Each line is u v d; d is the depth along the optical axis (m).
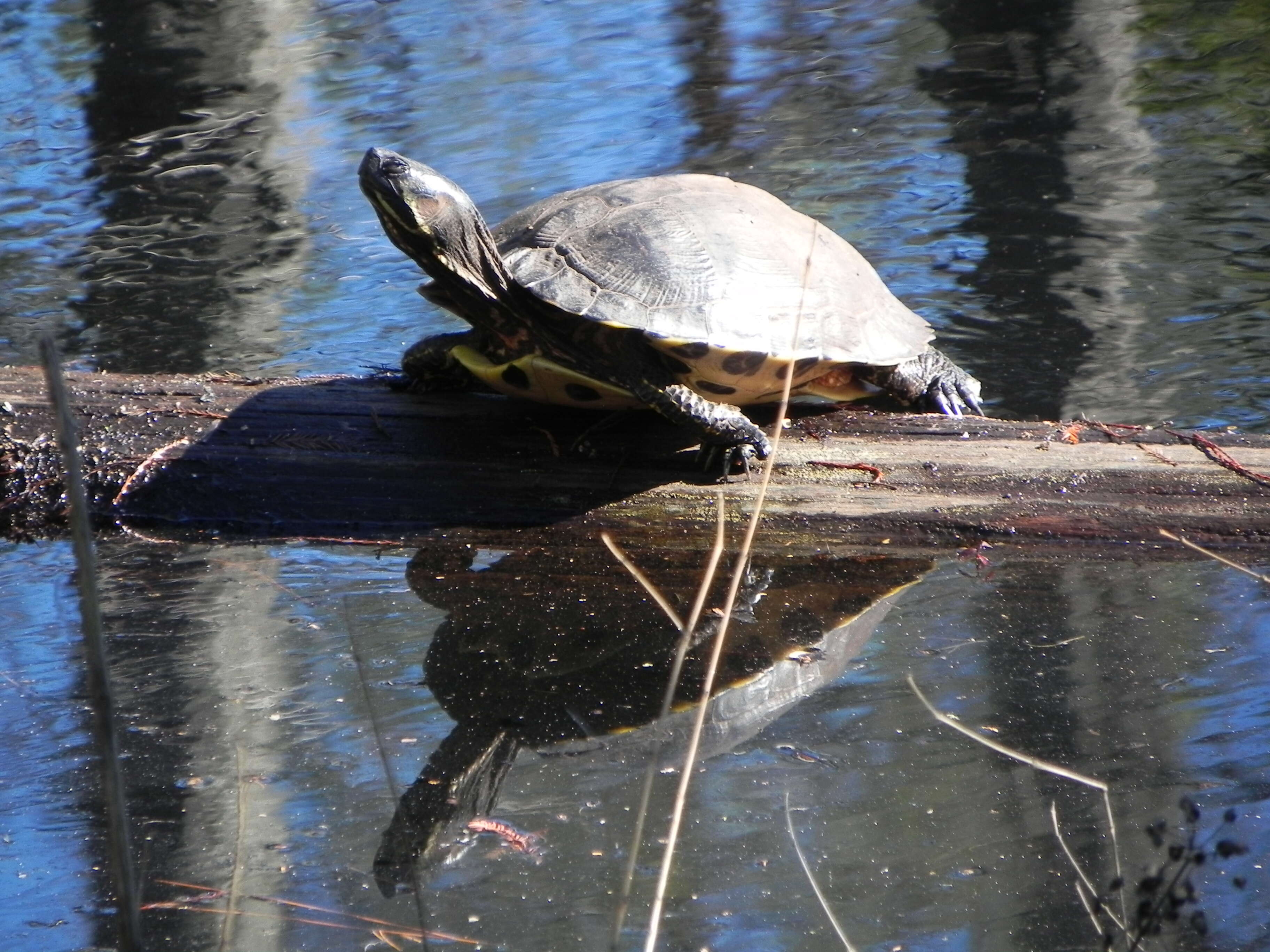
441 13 21.25
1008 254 11.66
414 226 6.88
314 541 7.37
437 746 5.16
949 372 8.18
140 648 6.04
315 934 4.06
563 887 4.28
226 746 5.16
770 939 4.00
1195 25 18.11
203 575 6.91
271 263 12.30
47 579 6.88
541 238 7.46
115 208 13.93
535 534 7.31
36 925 4.10
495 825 4.62
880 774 4.89
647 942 3.31
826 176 14.05
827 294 7.56
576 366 7.16
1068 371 9.29
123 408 7.84
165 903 4.20
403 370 7.82
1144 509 7.06
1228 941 3.90
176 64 18.50
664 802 4.77
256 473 7.56
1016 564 6.91
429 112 16.66
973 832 4.51
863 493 7.30
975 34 18.95
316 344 10.32
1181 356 9.41
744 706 5.48
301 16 20.77
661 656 5.98
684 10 21.47
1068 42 18.05
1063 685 5.50
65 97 17.50
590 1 22.02
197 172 14.98
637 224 7.38
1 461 7.62
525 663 5.91
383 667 5.84
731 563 7.09
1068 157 14.21
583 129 15.92
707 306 7.05
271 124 16.45
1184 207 12.52
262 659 5.92
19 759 5.07
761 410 7.91
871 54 18.70
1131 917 4.02
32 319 10.87
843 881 4.27
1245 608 6.18
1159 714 5.20
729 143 15.22
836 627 6.23
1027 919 4.04
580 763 5.05
